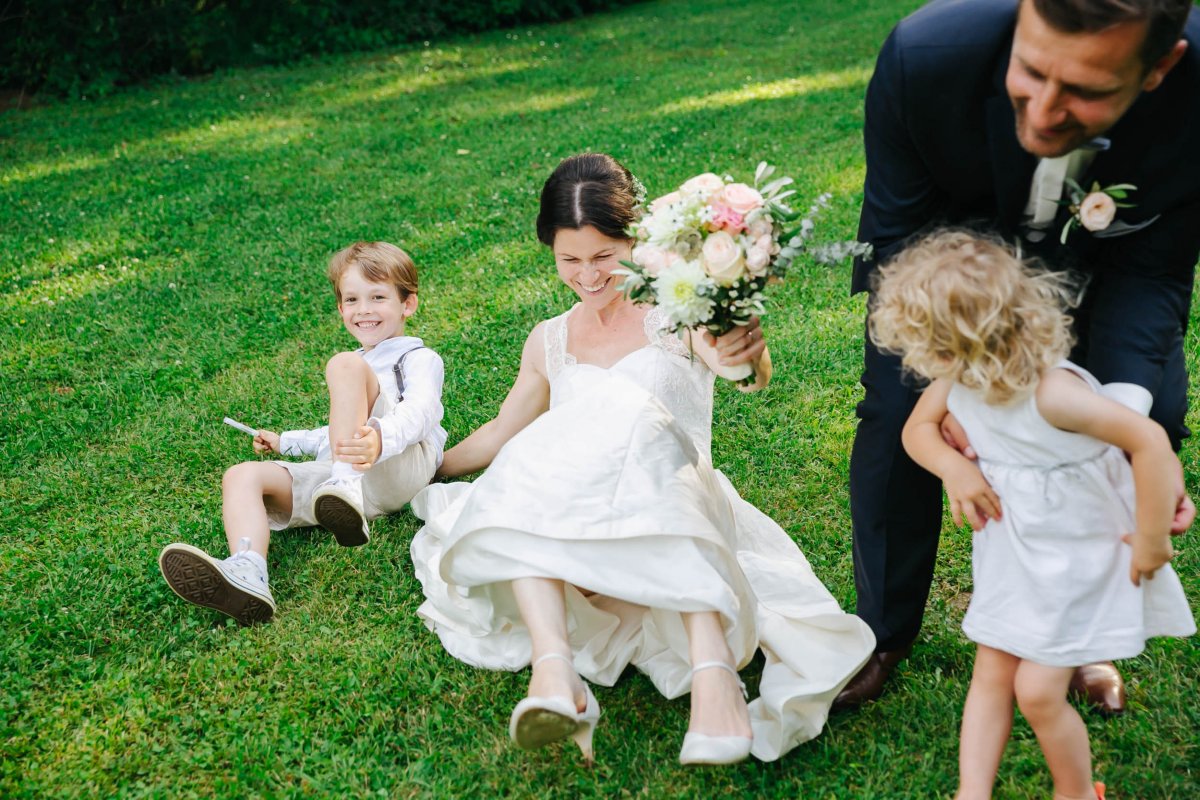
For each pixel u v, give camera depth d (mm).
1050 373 1965
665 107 8586
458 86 10266
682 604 2309
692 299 2326
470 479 3705
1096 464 2002
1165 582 2080
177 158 8250
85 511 3656
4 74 11195
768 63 10141
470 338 4664
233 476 3268
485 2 13695
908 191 2189
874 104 2137
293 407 4246
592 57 11383
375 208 6598
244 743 2555
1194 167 1926
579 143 7586
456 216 6320
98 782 2475
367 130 8672
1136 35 1618
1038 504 2006
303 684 2764
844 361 4188
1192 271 2145
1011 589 2059
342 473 3223
